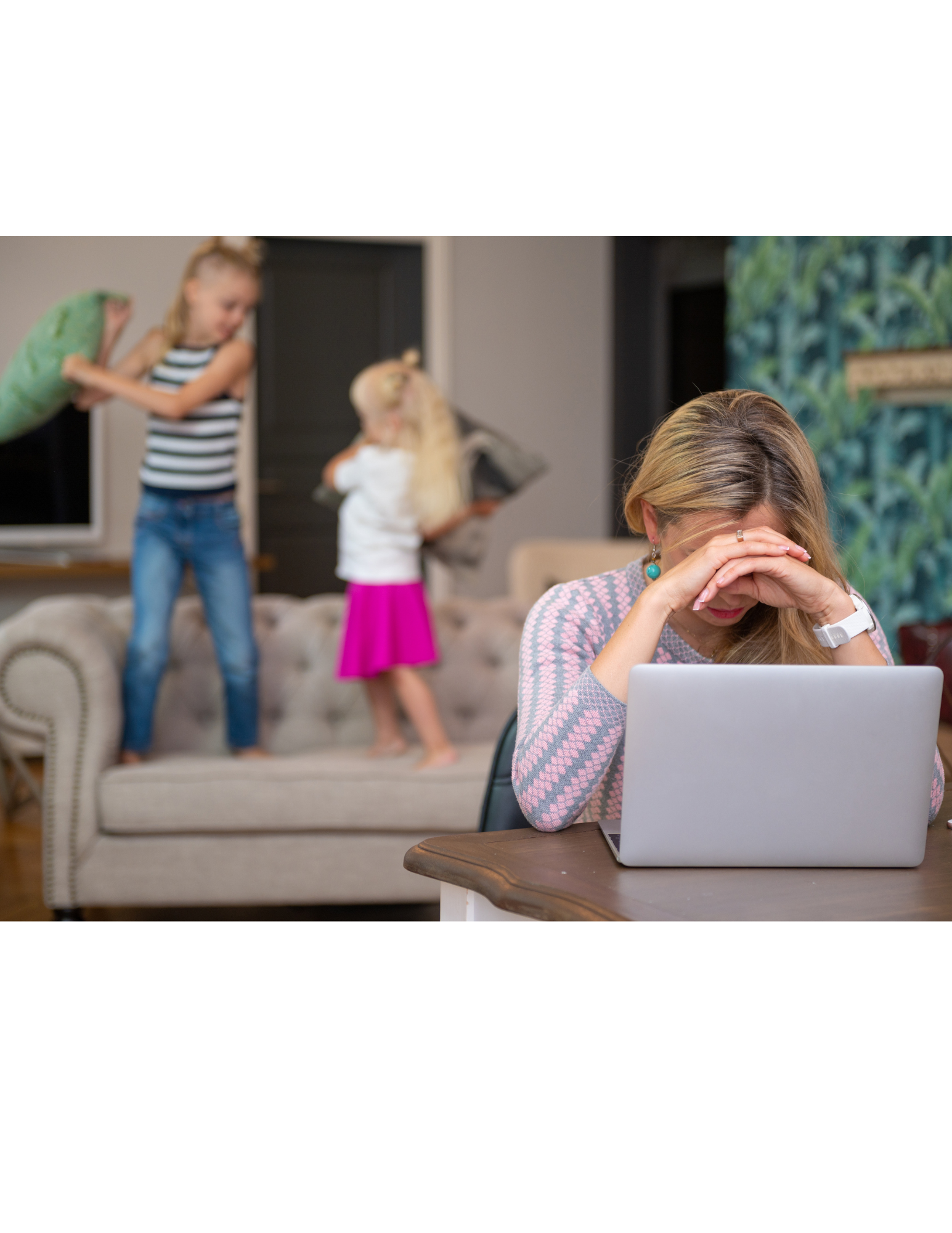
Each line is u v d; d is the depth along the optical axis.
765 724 1.17
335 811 2.96
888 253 5.12
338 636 3.45
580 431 6.33
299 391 5.89
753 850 1.19
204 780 2.96
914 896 1.12
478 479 3.94
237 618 3.20
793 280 5.59
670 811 1.17
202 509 3.15
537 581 4.40
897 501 5.15
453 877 1.21
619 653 1.28
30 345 3.22
